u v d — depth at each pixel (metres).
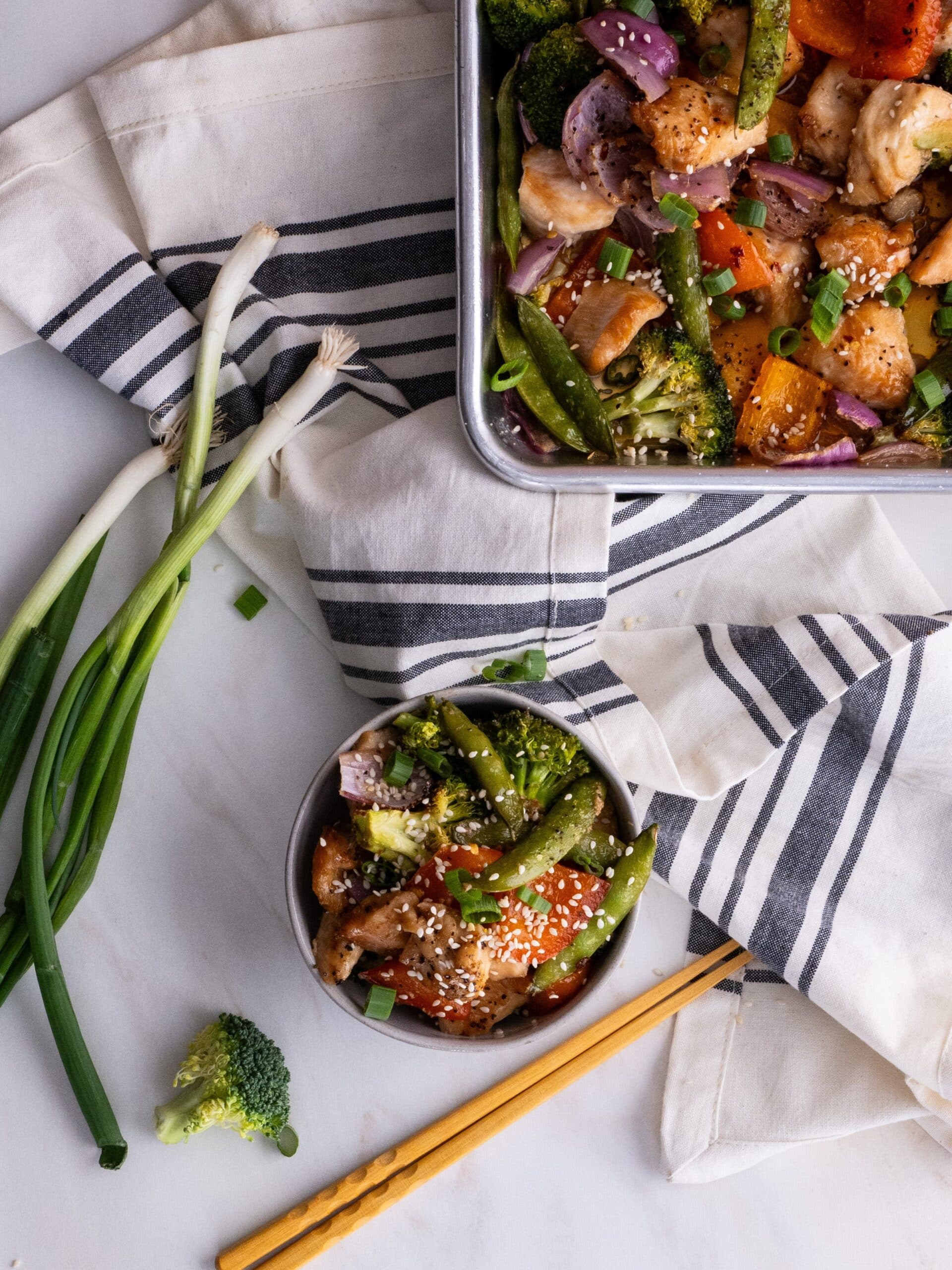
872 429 0.66
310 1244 0.67
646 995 0.69
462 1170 0.69
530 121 0.63
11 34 0.69
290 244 0.69
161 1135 0.66
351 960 0.61
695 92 0.61
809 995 0.68
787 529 0.70
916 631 0.67
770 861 0.69
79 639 0.69
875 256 0.63
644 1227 0.69
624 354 0.65
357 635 0.67
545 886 0.61
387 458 0.66
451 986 0.60
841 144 0.63
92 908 0.69
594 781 0.62
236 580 0.70
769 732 0.68
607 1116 0.70
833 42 0.62
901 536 0.71
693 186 0.62
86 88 0.68
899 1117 0.68
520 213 0.64
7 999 0.68
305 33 0.67
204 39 0.68
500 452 0.63
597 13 0.62
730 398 0.65
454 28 0.65
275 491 0.68
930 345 0.66
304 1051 0.69
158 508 0.70
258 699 0.70
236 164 0.68
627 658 0.70
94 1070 0.65
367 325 0.69
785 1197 0.70
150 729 0.69
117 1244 0.68
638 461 0.65
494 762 0.61
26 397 0.69
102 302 0.67
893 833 0.70
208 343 0.66
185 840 0.69
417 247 0.69
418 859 0.62
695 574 0.70
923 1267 0.69
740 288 0.64
